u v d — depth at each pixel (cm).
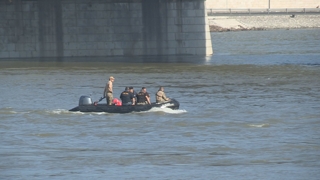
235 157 11050
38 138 12700
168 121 14212
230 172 10131
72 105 16825
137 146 11912
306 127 13612
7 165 10656
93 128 13550
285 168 10344
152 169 10331
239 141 12250
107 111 15175
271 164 10581
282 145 11875
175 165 10556
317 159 10875
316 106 16350
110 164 10656
